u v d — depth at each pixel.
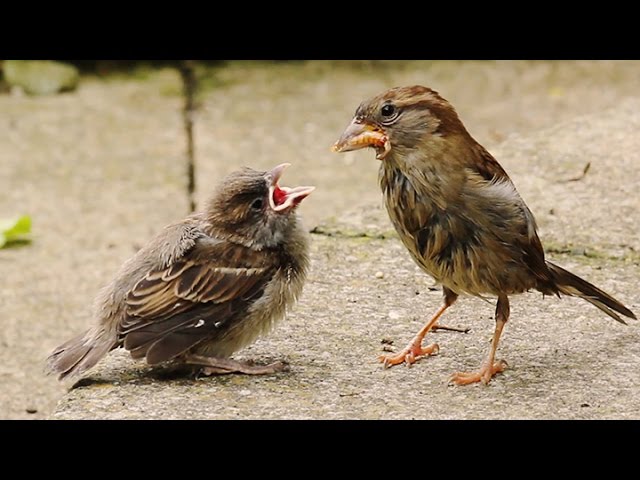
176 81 20.52
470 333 9.62
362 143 8.50
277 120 18.75
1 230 14.91
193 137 18.16
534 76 20.30
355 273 10.82
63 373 8.37
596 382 8.71
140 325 8.39
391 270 10.89
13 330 12.97
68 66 20.38
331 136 18.06
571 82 19.95
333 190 16.16
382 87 20.06
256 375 8.80
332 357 9.18
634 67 20.56
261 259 8.58
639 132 13.94
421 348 9.19
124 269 8.62
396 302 10.24
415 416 8.14
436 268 8.70
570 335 9.56
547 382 8.71
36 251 14.88
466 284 8.69
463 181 8.38
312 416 8.14
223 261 8.50
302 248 8.79
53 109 19.23
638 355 9.18
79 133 18.30
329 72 20.84
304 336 9.55
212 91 20.03
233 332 8.59
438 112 8.41
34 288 13.94
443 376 8.84
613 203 12.14
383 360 9.05
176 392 8.53
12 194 16.30
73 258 14.65
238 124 18.61
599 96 19.23
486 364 8.73
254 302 8.55
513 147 13.67
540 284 8.73
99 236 15.18
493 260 8.48
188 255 8.50
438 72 20.69
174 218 15.58
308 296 10.31
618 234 11.51
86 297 13.71
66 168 17.11
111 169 17.08
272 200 8.59
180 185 16.56
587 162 13.12
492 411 8.23
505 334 9.59
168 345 8.38
